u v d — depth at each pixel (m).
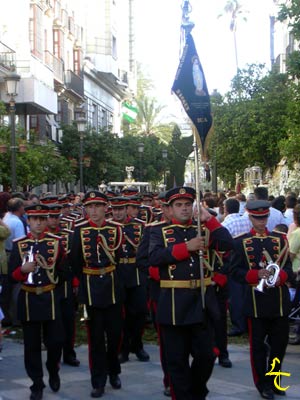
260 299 6.74
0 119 23.41
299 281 8.55
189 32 5.90
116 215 8.70
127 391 7.20
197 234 5.94
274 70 29.31
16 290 10.29
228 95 29.05
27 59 30.39
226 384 7.36
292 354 8.75
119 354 8.05
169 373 5.91
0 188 27.36
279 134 26.41
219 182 47.16
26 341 6.91
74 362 8.34
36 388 6.86
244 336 9.85
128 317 8.47
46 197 9.55
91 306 7.07
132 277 8.50
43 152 24.95
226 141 28.05
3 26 30.31
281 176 28.72
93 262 7.18
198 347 5.81
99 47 51.09
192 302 5.80
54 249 7.01
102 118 52.44
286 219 10.58
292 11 18.39
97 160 33.62
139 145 37.19
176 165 47.84
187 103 5.89
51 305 6.93
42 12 33.50
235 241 6.91
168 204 6.12
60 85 37.00
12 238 10.04
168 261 5.82
